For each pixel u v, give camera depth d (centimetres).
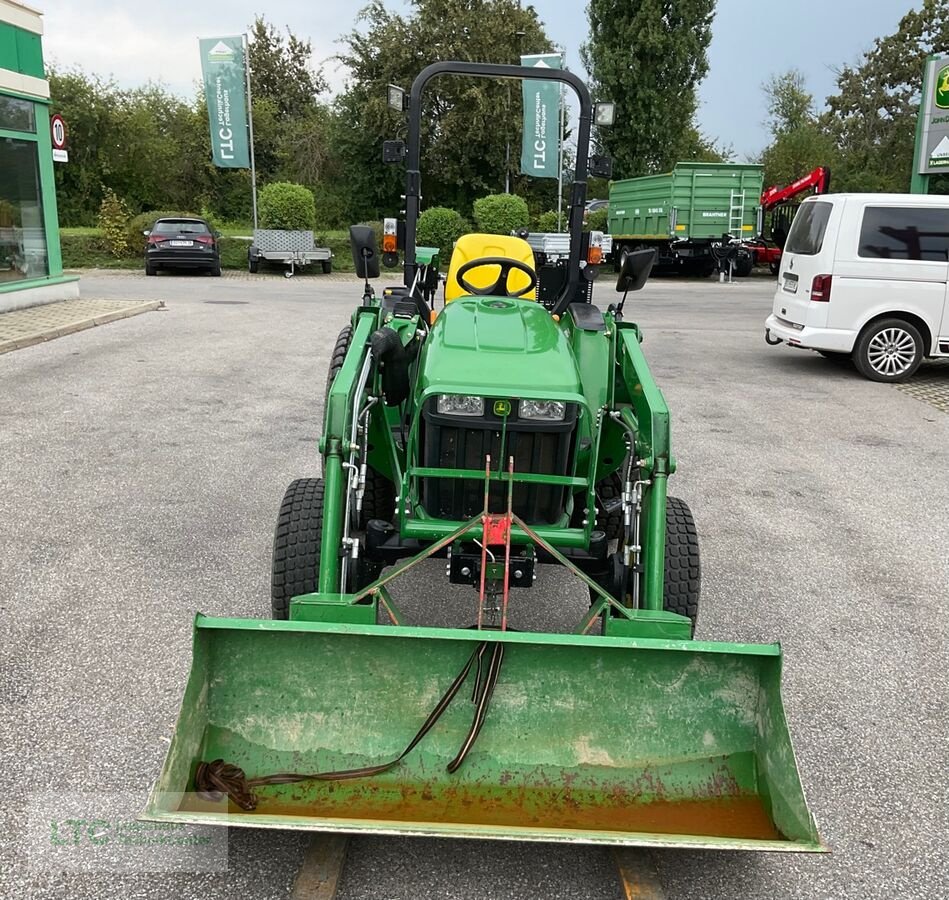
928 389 1002
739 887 267
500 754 279
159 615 413
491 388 332
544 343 363
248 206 3788
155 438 688
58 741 318
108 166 3441
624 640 272
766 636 423
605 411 380
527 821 263
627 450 384
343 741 279
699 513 587
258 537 508
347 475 335
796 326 1067
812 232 1051
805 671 393
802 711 361
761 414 866
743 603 457
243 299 1634
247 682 279
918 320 1020
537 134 2498
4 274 1249
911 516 596
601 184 3678
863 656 408
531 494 345
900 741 343
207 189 3753
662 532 329
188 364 968
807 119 4669
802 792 245
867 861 279
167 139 3638
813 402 923
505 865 273
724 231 2367
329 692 281
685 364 1118
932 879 273
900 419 862
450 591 454
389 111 3195
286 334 1204
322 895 253
